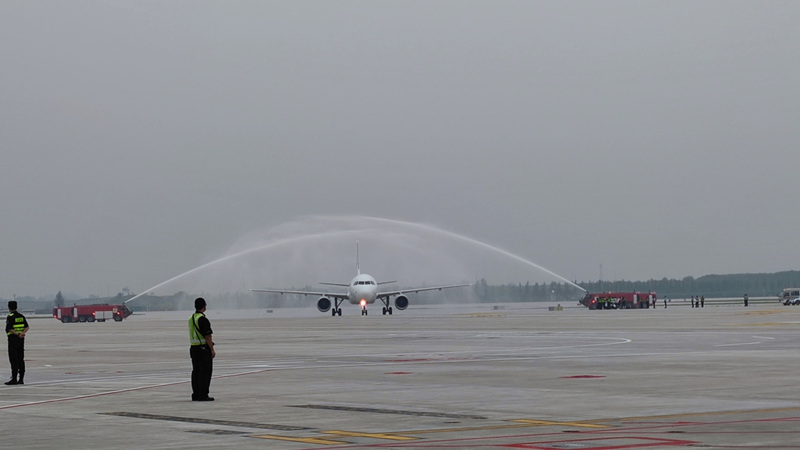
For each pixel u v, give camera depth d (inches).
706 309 6176.2
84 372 1659.7
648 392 1171.3
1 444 829.2
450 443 798.5
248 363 1782.7
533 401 1098.1
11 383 1435.8
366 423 935.7
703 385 1243.8
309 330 3518.7
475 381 1352.1
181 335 3380.9
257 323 4690.0
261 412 1039.0
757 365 1547.7
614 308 7185.0
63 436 875.4
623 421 920.9
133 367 1759.4
